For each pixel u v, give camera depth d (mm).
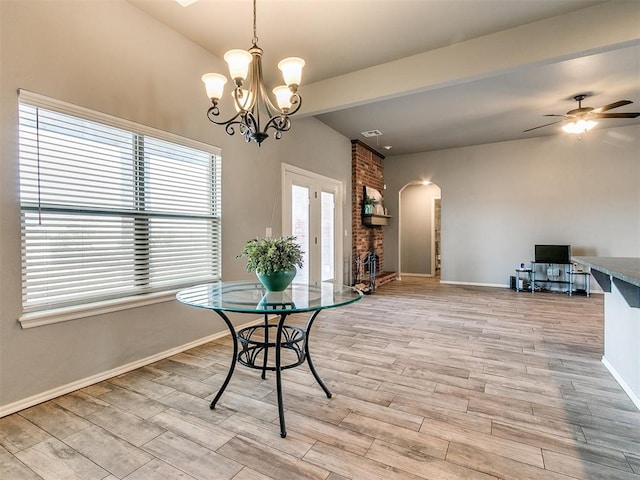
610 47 2592
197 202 3225
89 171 2406
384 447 1702
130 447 1702
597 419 1953
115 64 2496
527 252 6402
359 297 2100
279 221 4312
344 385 2395
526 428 1865
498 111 4797
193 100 3115
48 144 2170
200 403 2141
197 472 1527
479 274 6812
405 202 8961
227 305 1878
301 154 4793
